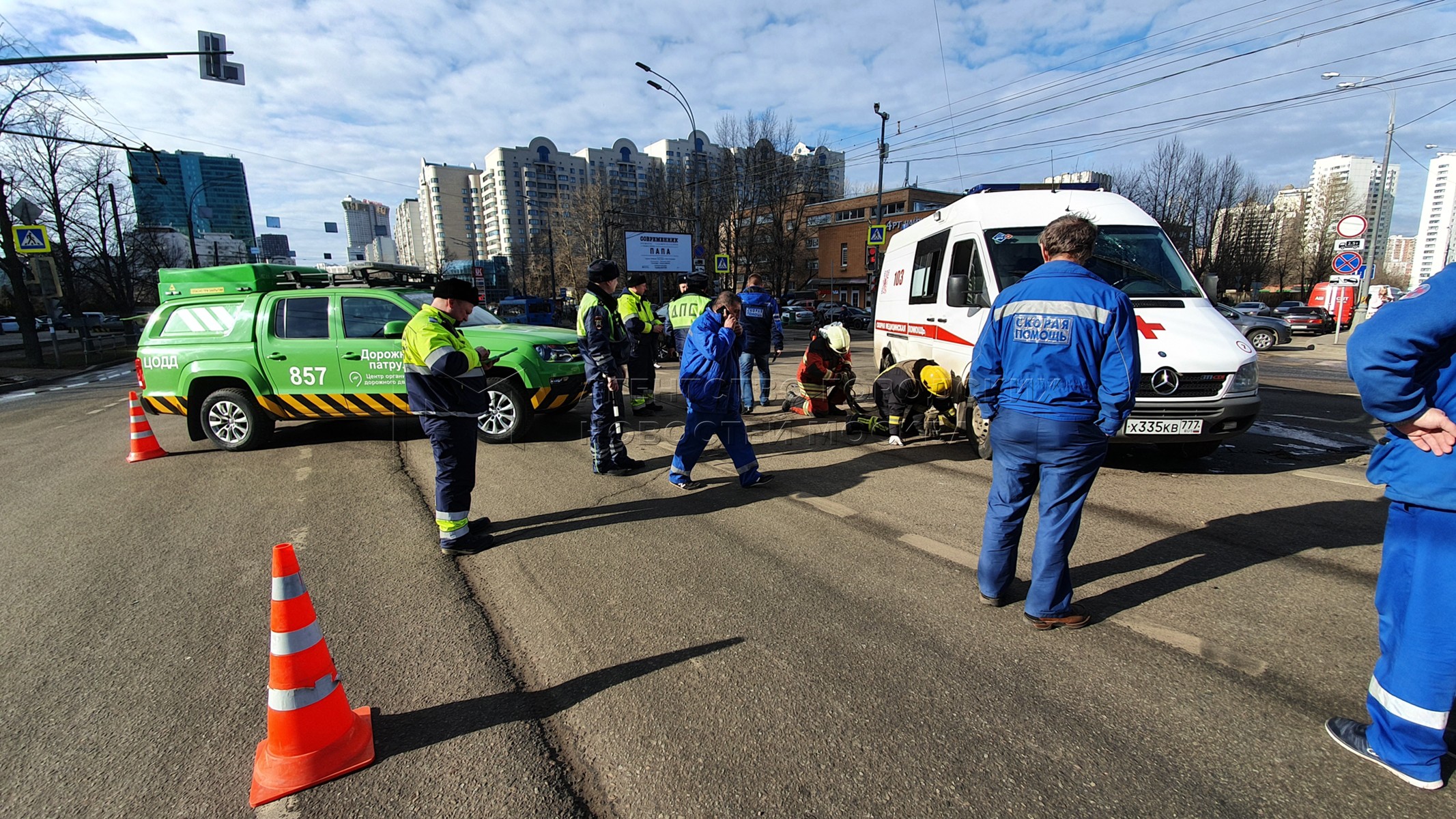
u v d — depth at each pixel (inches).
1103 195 263.3
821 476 225.9
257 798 83.9
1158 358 199.0
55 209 1146.0
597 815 81.0
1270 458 237.1
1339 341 858.8
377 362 272.7
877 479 220.5
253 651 121.6
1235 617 123.6
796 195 1776.6
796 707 100.3
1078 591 136.1
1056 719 96.2
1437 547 77.7
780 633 122.1
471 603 137.6
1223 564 146.3
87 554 169.8
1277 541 158.9
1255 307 1057.5
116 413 427.8
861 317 1405.0
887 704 100.4
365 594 142.2
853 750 90.8
